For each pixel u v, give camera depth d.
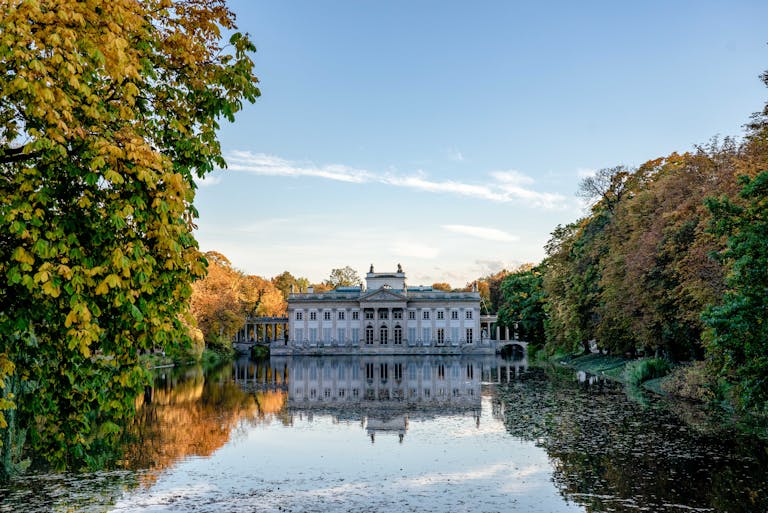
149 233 11.76
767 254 26.06
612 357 85.44
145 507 21.98
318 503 22.31
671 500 21.66
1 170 11.72
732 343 27.22
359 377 77.19
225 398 53.41
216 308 127.56
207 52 14.10
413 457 29.00
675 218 50.38
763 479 23.89
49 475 25.84
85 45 10.69
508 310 145.25
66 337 11.95
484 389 58.62
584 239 84.19
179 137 13.62
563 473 25.48
